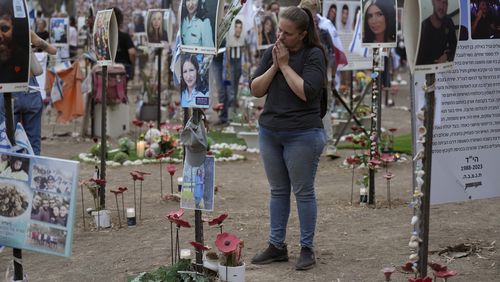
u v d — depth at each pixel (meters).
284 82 5.58
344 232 6.95
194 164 5.01
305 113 5.55
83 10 23.11
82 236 6.96
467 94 5.37
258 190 9.19
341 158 11.27
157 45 12.97
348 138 11.68
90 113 13.77
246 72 17.81
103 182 7.13
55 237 4.25
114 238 6.87
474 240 6.56
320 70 5.50
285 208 5.89
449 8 4.14
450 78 5.30
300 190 5.69
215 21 4.74
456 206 7.96
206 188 5.01
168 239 6.77
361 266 5.84
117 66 13.58
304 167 5.61
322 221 7.40
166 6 15.25
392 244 6.47
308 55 5.53
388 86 19.17
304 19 5.46
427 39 4.06
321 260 6.01
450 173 5.39
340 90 15.15
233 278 5.17
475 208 7.86
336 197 8.57
